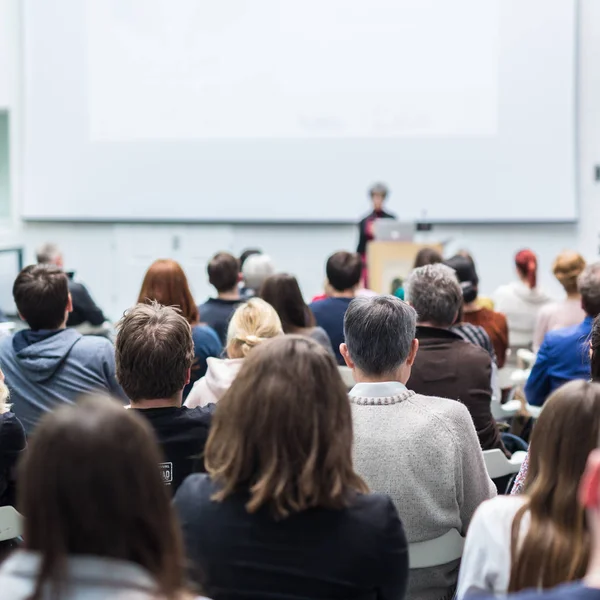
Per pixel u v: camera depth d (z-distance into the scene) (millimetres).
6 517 1986
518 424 3477
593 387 1282
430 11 7664
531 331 4992
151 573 936
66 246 8531
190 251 8312
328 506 1297
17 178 8469
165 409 1948
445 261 3965
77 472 907
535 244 7789
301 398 1299
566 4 7441
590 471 774
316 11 7840
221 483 1348
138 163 8258
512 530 1296
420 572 1895
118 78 8188
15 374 2703
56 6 8211
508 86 7602
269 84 7969
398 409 1889
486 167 7703
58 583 893
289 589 1296
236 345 2488
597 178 7602
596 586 773
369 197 7918
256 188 8102
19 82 8383
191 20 8023
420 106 7758
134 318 2023
